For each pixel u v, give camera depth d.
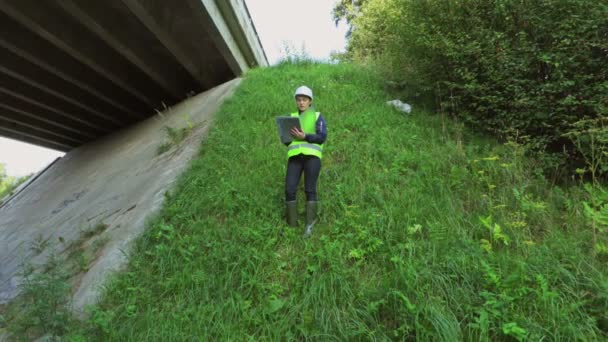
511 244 3.21
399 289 2.72
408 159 4.75
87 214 6.49
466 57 5.47
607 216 3.19
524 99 4.66
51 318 3.02
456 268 2.80
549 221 3.51
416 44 6.18
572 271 2.77
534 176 4.43
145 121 14.49
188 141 7.11
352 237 3.46
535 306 2.42
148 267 3.73
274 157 5.34
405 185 4.30
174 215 4.48
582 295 2.51
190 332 2.76
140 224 4.57
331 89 7.89
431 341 2.32
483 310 2.36
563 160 4.47
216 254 3.54
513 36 5.12
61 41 8.48
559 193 4.00
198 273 3.29
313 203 3.79
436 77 6.34
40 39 9.29
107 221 5.55
